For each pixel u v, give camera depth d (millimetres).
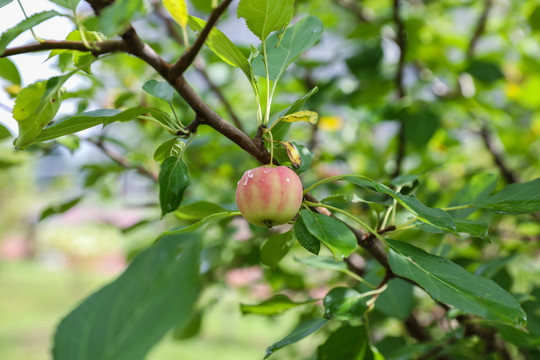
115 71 839
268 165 423
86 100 587
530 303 587
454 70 843
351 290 459
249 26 423
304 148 454
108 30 342
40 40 378
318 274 929
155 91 432
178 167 418
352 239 396
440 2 969
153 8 839
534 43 1080
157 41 897
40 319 2688
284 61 469
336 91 892
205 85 903
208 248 775
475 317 519
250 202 411
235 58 427
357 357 470
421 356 543
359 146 1000
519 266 836
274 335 2277
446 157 1029
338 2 957
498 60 948
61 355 249
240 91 1035
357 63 829
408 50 812
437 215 411
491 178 522
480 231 431
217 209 497
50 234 3170
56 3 378
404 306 591
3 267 4090
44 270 4043
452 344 543
